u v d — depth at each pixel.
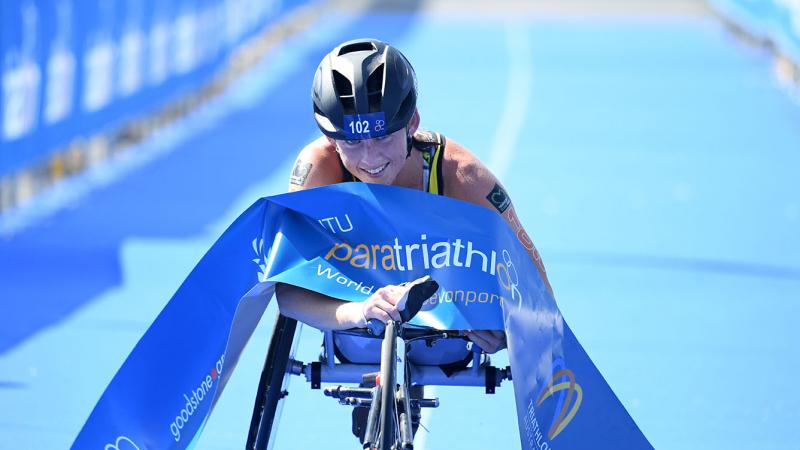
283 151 37.22
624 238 26.59
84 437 10.67
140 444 10.80
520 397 10.27
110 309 21.20
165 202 30.16
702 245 26.02
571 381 11.04
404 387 10.40
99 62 32.78
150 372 10.77
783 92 48.91
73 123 31.00
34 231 27.06
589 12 80.75
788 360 18.66
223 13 48.25
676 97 47.88
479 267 10.79
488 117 43.09
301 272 10.71
